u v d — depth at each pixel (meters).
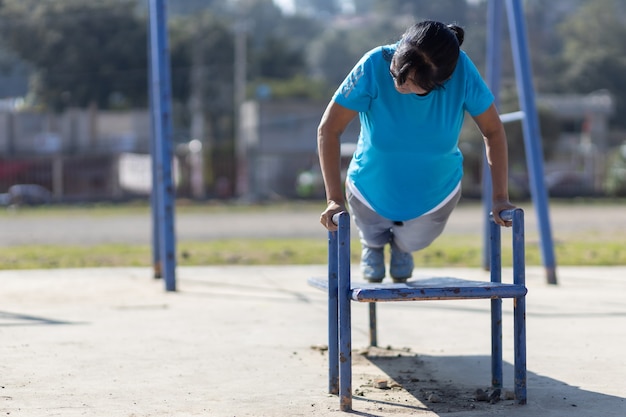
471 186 40.41
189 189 40.72
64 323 6.20
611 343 5.52
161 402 4.02
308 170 45.84
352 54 105.50
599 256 12.04
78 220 23.48
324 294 7.88
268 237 16.75
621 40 95.88
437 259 11.32
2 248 13.55
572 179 42.22
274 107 45.75
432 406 3.99
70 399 4.05
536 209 8.74
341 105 4.11
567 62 85.44
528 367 4.84
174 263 8.08
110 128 53.72
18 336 5.67
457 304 7.38
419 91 3.85
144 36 56.78
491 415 3.81
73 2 55.69
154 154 9.06
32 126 51.19
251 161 39.47
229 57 63.94
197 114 54.78
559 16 106.94
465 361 5.05
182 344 5.46
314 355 5.16
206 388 4.31
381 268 4.95
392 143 4.24
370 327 5.43
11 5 55.41
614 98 81.81
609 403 4.02
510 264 11.27
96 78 55.81
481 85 4.16
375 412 3.87
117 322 6.27
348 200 4.77
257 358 5.05
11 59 61.75
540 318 6.51
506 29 46.69
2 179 38.50
